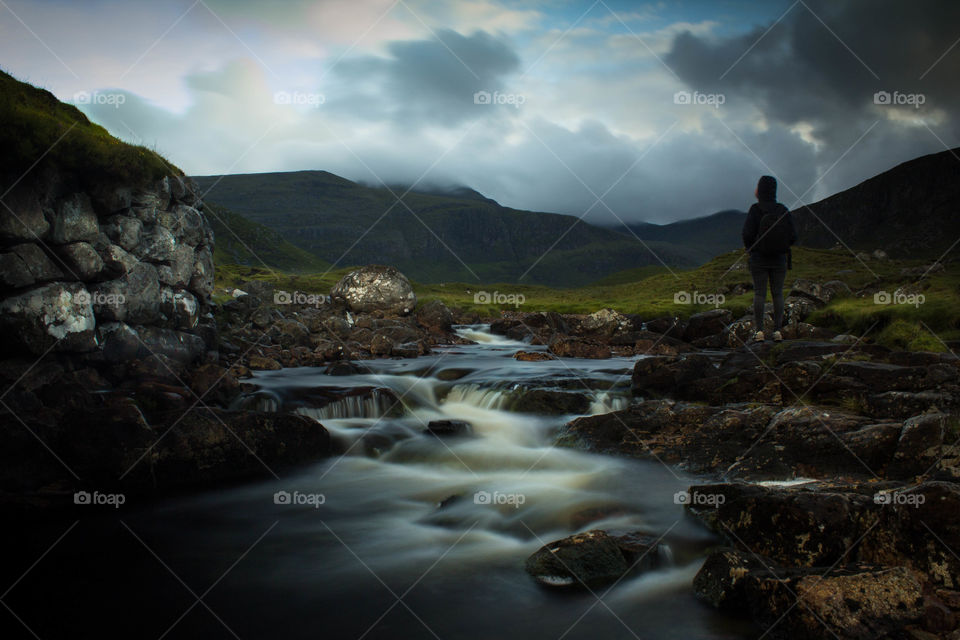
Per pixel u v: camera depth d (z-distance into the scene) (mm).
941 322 15633
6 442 9078
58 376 10695
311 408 12656
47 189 10297
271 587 6508
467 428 12516
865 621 4848
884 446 8297
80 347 10992
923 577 5492
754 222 14297
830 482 7828
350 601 6168
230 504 9102
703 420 10828
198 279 15391
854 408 9938
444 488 9734
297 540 7812
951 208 194375
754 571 5695
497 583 6492
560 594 6191
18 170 9742
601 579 6352
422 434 12328
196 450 10047
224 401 12594
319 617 5836
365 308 29656
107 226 11930
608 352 20484
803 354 12445
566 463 10539
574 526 7875
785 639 5160
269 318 21844
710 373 12852
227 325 20047
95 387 11164
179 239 14297
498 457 11062
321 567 6992
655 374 13203
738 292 38188
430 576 6715
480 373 16406
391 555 7316
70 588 6480
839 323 19250
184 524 8344
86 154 10711
